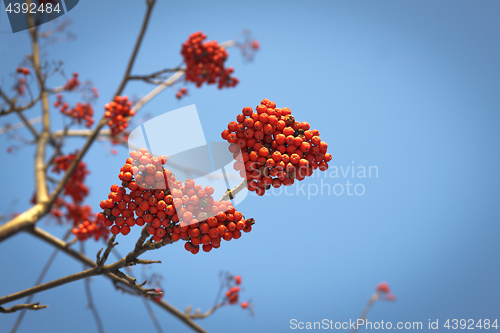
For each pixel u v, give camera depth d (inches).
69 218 189.5
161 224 80.6
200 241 80.6
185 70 183.2
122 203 82.7
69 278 100.7
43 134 183.3
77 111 187.9
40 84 169.9
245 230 84.1
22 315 178.9
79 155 154.8
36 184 152.2
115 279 109.3
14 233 123.2
